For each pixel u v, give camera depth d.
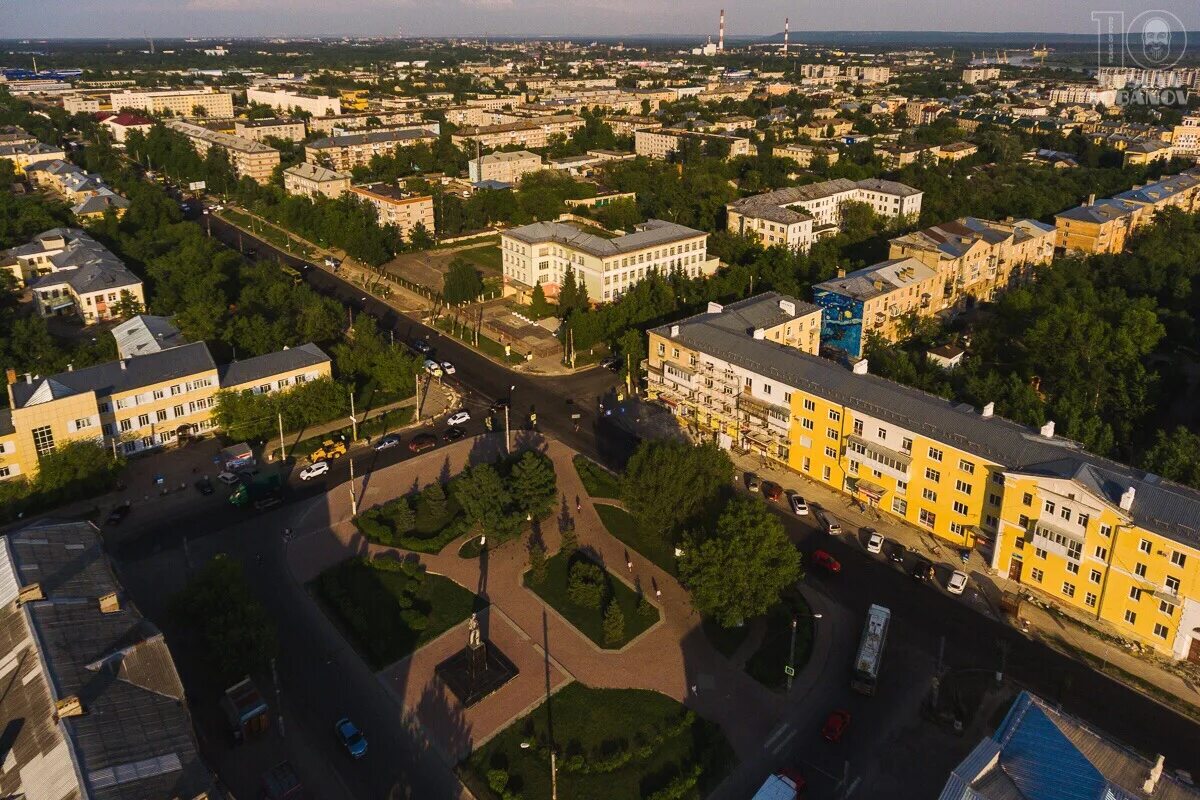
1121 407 176.38
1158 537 114.31
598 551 141.12
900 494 147.50
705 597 117.56
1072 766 79.00
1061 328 196.50
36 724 82.75
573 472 165.50
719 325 179.75
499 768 99.00
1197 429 183.00
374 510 148.12
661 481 134.12
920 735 104.00
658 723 105.69
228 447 171.38
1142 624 119.06
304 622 122.75
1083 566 123.62
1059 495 123.81
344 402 185.00
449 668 113.69
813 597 129.50
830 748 102.06
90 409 156.88
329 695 109.62
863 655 111.44
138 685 89.69
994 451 133.62
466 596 129.00
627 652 117.88
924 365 195.25
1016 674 113.88
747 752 101.81
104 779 76.31
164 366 169.62
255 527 145.75
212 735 103.38
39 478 150.50
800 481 162.25
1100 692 110.81
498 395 199.38
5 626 95.56
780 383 162.00
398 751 101.38
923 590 131.00
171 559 136.25
